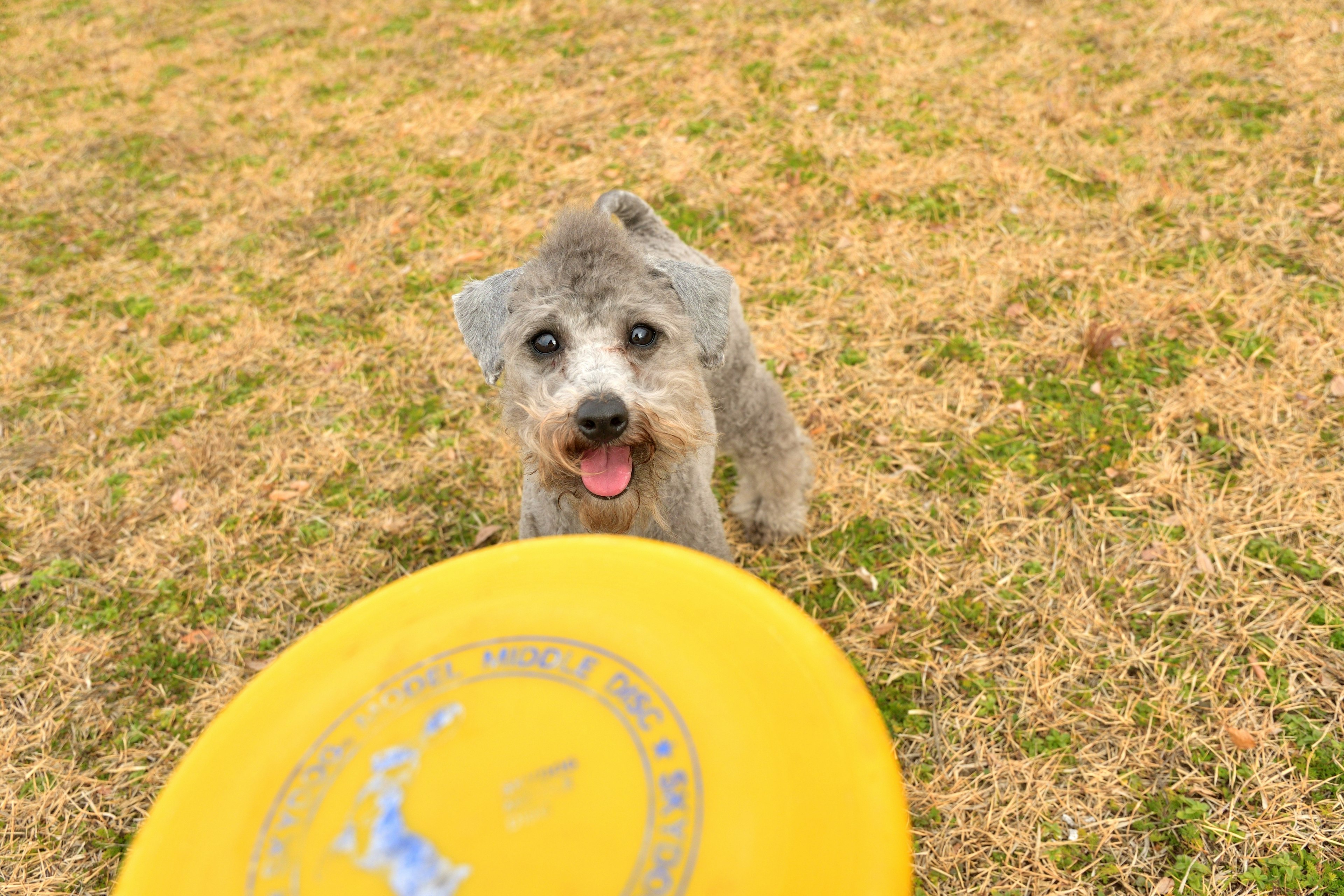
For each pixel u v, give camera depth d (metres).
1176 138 1.43
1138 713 0.80
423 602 0.55
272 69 2.15
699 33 2.01
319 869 0.49
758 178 1.50
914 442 1.04
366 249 1.47
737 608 0.54
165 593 0.97
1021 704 0.82
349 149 1.77
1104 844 0.75
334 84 2.04
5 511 1.07
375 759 0.51
